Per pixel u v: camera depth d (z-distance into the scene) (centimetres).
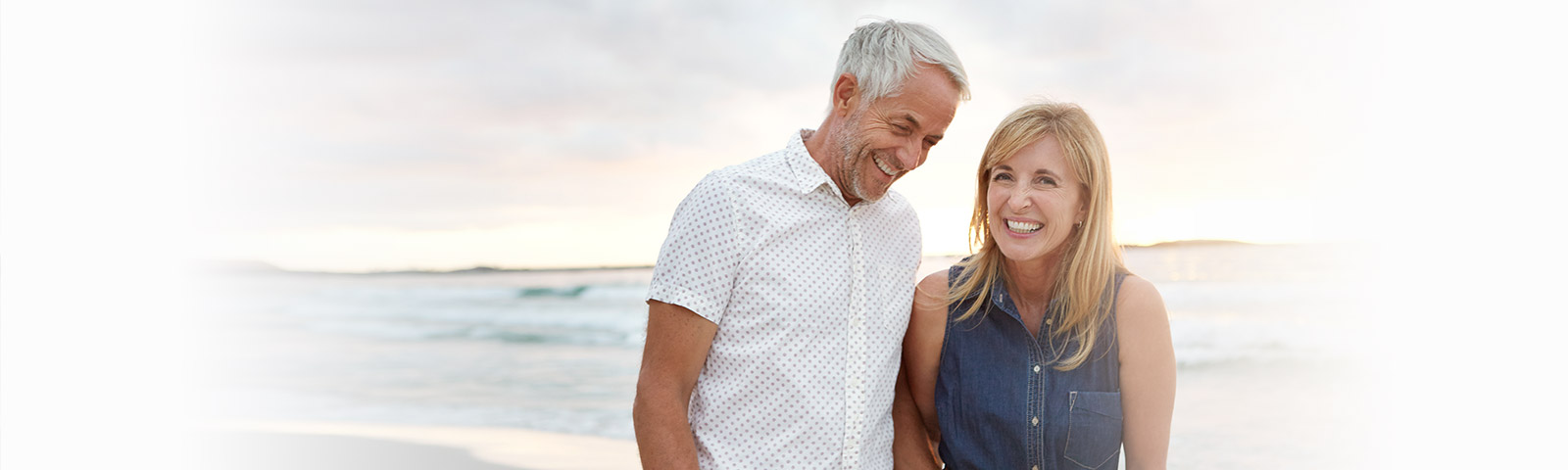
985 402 233
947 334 241
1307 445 855
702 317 211
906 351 248
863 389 221
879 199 225
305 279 2589
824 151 224
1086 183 221
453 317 1977
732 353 215
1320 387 1073
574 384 1202
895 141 212
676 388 213
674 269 212
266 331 1891
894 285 231
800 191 217
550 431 889
